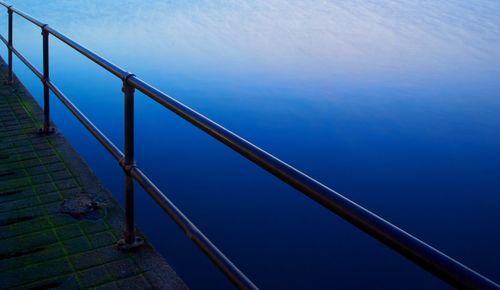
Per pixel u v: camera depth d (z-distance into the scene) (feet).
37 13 40.14
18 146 11.68
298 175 3.67
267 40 35.19
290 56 31.53
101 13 41.04
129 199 7.59
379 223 3.10
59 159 11.07
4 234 8.19
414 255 2.87
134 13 41.39
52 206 9.07
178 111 5.17
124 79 6.66
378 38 36.24
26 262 7.50
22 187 9.77
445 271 2.70
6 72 18.06
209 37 35.27
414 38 34.96
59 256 7.65
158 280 7.12
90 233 8.25
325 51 32.58
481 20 40.06
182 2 46.60
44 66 11.64
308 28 38.73
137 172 6.91
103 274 7.25
